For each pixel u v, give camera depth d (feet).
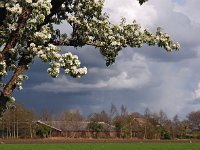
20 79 53.21
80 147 286.46
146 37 60.13
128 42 60.75
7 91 52.95
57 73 48.39
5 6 49.65
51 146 293.64
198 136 515.91
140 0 55.88
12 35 51.47
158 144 341.00
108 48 61.00
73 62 48.96
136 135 512.63
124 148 283.59
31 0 48.32
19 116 451.12
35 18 48.85
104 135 513.04
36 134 481.87
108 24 59.77
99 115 538.88
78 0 58.29
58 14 57.57
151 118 533.96
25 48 52.21
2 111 53.78
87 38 59.47
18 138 455.22
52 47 49.44
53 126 519.19
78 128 524.52
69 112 546.67
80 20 58.54
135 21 60.54
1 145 301.63
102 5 58.44
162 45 60.49
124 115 526.57
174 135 510.17
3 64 51.31
